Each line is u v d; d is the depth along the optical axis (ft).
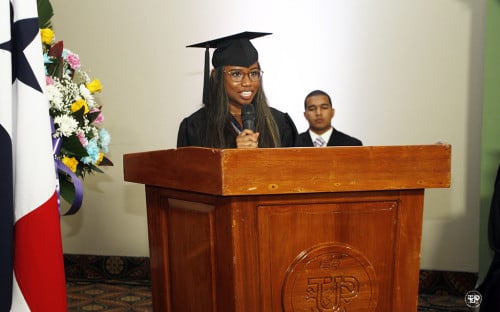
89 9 13.53
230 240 4.20
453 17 11.83
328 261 4.32
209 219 4.47
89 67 13.62
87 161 6.44
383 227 4.46
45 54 6.17
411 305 4.53
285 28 12.60
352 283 4.36
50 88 5.80
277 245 4.27
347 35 12.36
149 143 13.48
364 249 4.43
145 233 13.67
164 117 13.37
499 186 9.89
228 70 8.60
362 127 12.41
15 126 4.78
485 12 11.60
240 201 4.19
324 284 4.32
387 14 12.15
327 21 12.42
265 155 4.06
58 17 13.71
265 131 8.43
